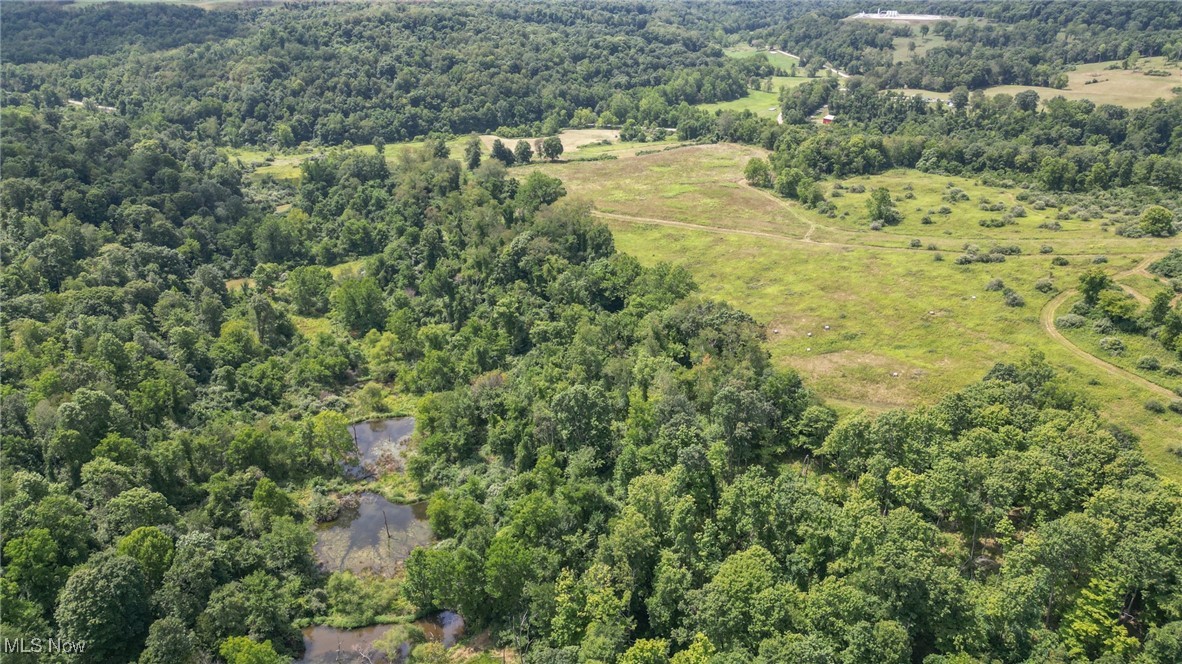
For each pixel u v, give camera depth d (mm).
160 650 87312
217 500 117938
